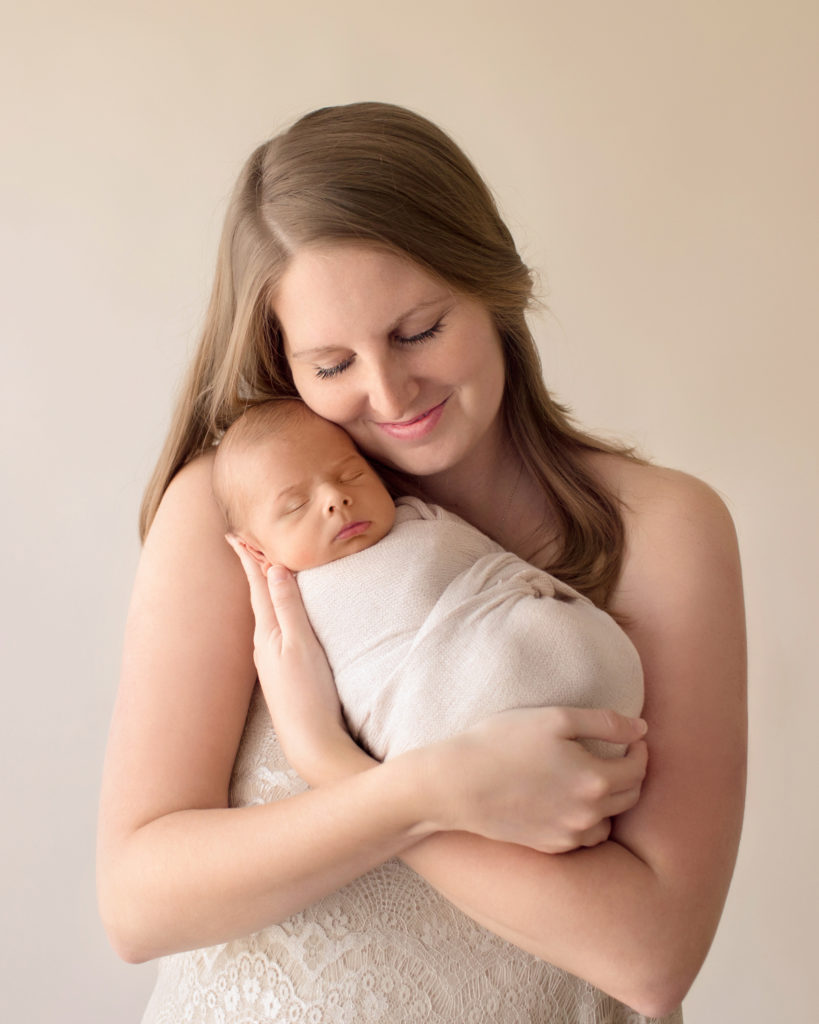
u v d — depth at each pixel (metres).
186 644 1.15
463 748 0.95
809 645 2.31
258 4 2.09
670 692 1.12
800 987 2.37
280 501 1.16
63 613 2.15
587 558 1.23
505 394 1.31
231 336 1.24
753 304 2.23
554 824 0.96
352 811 0.97
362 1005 1.10
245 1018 1.12
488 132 2.17
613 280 2.22
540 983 1.13
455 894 1.00
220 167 2.10
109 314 2.10
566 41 2.16
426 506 1.21
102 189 2.08
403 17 2.13
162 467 1.36
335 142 1.13
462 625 1.06
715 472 2.28
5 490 2.12
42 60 2.06
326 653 1.12
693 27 2.16
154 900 1.02
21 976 2.20
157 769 1.09
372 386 1.13
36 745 2.17
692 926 1.00
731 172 2.19
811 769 2.33
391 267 1.09
